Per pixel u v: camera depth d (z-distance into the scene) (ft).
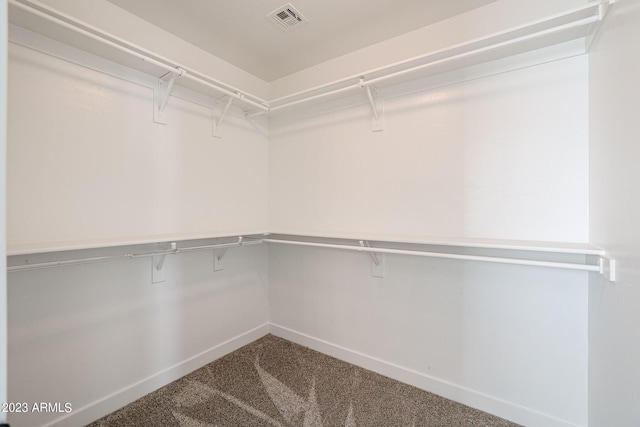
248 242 6.77
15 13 3.72
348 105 6.73
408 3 5.00
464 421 4.91
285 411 5.10
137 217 5.40
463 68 5.29
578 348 4.40
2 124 1.34
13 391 4.09
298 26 5.64
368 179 6.45
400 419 4.93
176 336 6.11
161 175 5.78
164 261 5.88
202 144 6.55
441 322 5.61
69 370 4.60
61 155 4.46
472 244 4.37
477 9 5.11
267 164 8.23
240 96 6.19
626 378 2.88
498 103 4.98
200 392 5.62
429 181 5.69
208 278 6.75
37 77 4.21
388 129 6.17
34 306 4.26
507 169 4.91
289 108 7.45
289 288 7.93
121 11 5.05
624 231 2.95
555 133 4.51
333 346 7.09
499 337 5.06
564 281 4.51
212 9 5.11
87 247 3.99
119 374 5.19
